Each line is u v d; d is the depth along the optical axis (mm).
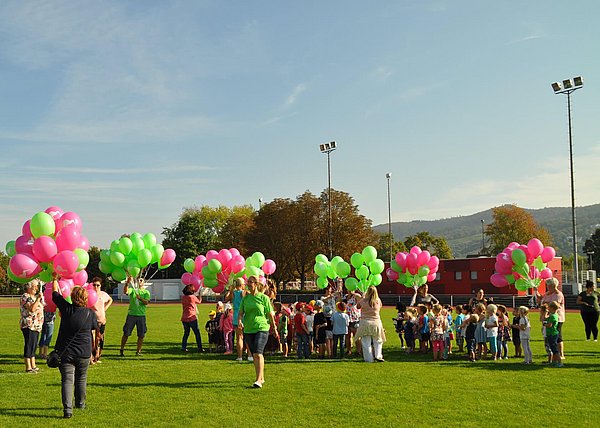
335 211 67000
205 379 11148
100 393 9719
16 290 86312
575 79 42406
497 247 90000
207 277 17625
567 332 21141
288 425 7605
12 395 9508
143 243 16438
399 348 16797
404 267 22719
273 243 66625
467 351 15789
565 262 107812
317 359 14312
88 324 8430
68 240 11891
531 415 8086
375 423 7691
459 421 7789
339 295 17125
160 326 25734
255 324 10289
